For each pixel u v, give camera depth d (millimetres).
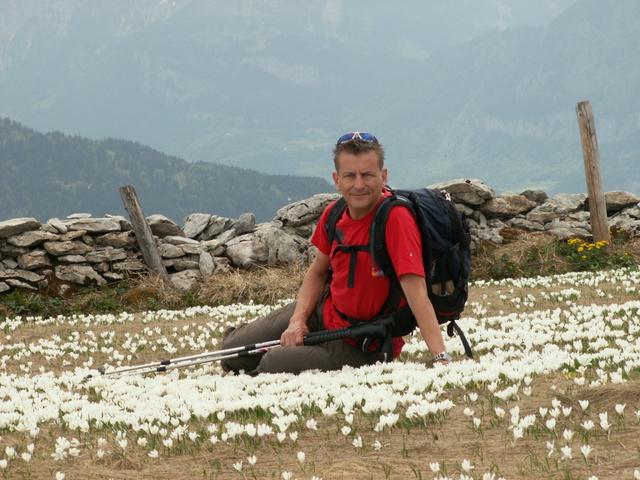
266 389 8047
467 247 8312
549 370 8047
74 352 13969
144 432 6691
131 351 13578
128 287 23141
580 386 7066
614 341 10469
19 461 5914
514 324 13164
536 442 5398
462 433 5793
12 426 7188
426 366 9383
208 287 23172
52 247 22844
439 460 5168
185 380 9359
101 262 23375
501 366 7988
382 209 8078
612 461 4824
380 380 7777
